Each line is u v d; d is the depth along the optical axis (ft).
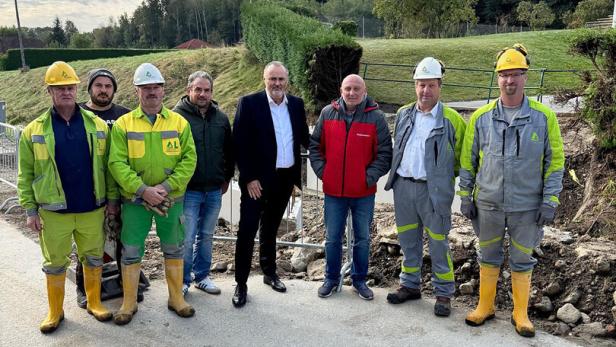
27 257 19.72
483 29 140.36
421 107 15.34
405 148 15.52
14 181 28.30
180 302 15.38
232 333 14.48
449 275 15.52
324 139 16.28
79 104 15.39
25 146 13.62
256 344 13.97
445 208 15.25
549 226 19.57
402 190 15.60
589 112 21.26
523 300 14.69
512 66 13.74
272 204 16.61
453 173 15.46
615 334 14.48
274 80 15.57
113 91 15.53
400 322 15.16
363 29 146.00
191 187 15.89
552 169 13.96
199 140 15.71
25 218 24.59
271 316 15.44
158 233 15.14
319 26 52.60
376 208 25.23
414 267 16.21
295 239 21.84
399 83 54.19
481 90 54.34
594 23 88.69
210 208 16.53
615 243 17.40
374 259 18.93
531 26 130.41
